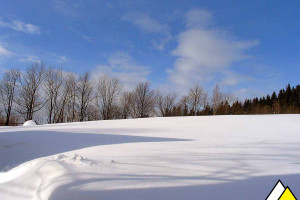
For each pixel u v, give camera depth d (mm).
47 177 2418
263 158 3605
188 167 2926
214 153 4027
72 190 2062
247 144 5332
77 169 2600
